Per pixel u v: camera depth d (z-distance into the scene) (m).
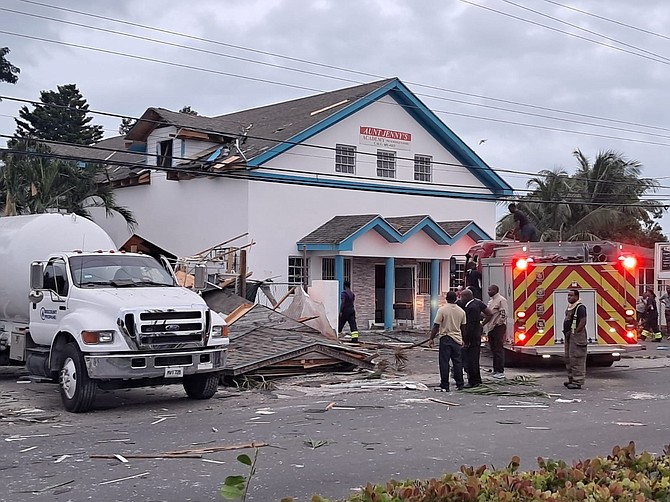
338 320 25.41
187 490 7.68
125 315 12.40
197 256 26.30
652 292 31.23
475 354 15.45
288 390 15.17
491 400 13.92
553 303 17.80
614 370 19.06
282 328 18.66
